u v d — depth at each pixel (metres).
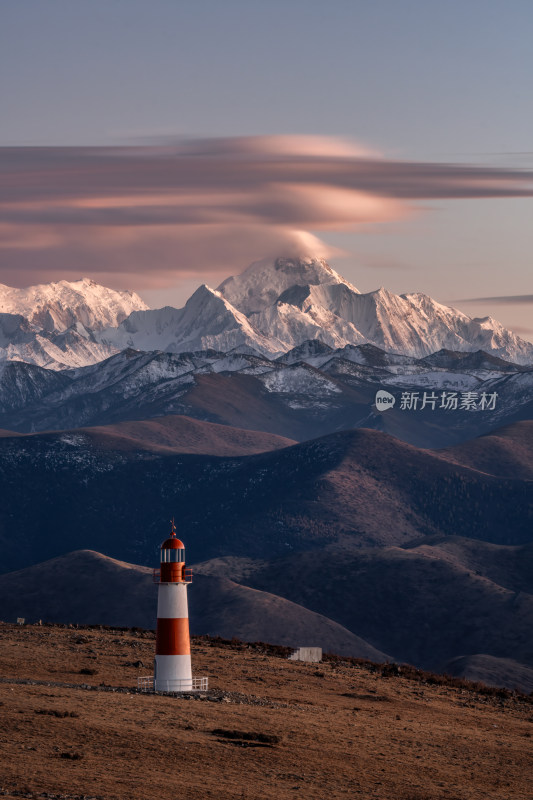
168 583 88.75
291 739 77.12
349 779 69.06
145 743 70.19
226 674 101.31
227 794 61.66
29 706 76.06
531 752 84.56
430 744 82.56
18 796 55.97
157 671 88.75
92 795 57.78
